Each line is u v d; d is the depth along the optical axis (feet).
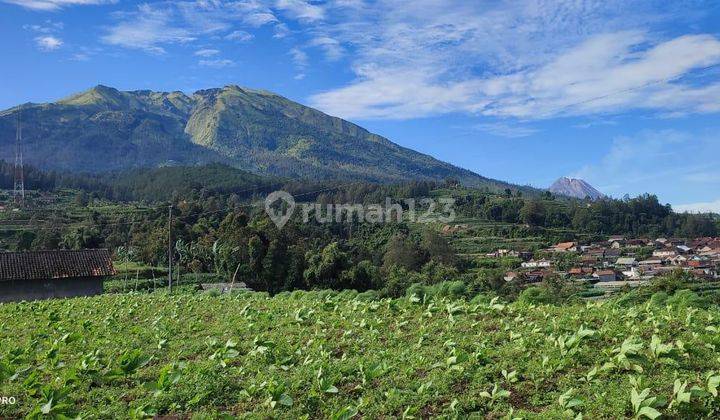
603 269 281.33
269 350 43.34
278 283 220.64
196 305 77.00
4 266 148.87
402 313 56.70
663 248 344.49
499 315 52.39
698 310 49.24
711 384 29.50
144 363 39.78
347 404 33.32
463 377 35.27
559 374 34.91
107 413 33.06
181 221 277.64
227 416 31.01
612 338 40.63
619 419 28.35
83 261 158.51
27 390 36.14
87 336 53.78
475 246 380.58
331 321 54.24
